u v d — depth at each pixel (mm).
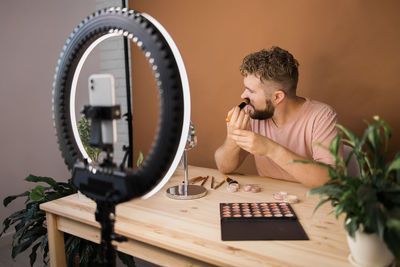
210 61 2285
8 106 2502
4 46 2449
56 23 2768
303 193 1421
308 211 1212
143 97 2656
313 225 1092
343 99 1874
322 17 1862
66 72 604
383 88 1757
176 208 1285
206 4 2236
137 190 524
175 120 505
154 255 1113
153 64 511
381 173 812
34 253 1819
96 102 558
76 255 1761
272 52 1564
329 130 1543
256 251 934
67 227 1385
